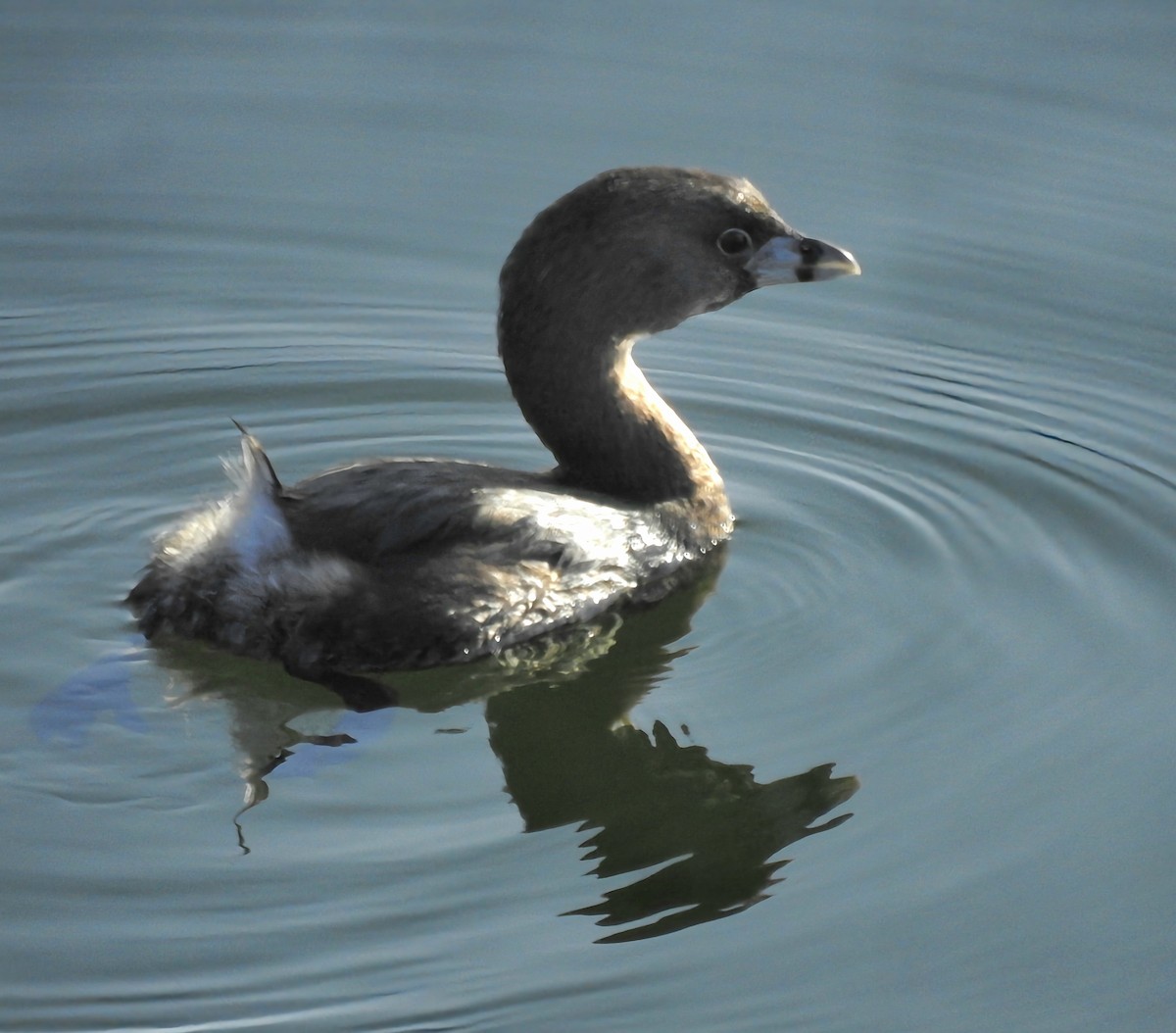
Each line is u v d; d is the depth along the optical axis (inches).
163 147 703.1
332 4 801.6
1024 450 548.1
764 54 756.6
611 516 469.1
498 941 348.5
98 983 333.4
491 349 604.1
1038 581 478.3
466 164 692.1
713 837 383.9
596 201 474.9
